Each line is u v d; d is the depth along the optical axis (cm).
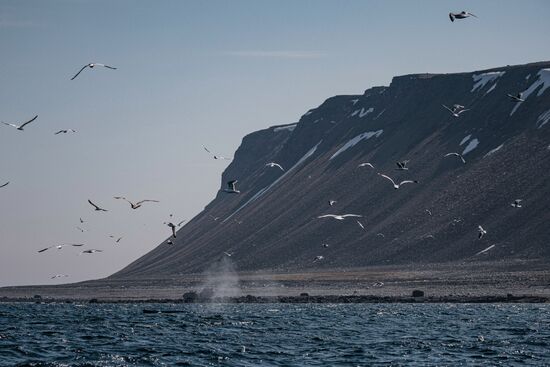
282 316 11394
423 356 6372
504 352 6556
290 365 5959
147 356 6412
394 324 9512
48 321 10925
